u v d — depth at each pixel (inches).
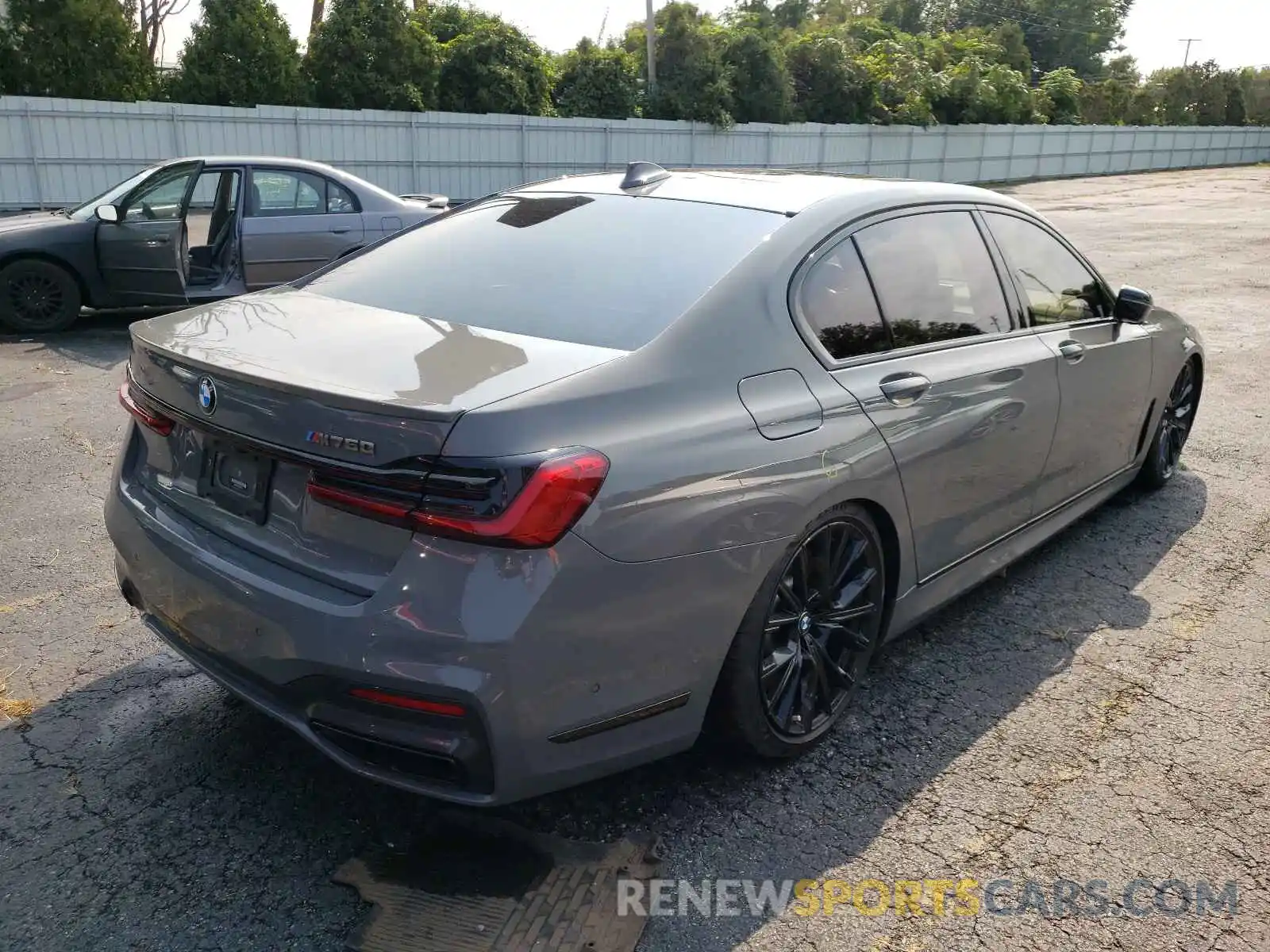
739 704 107.0
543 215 134.1
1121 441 184.9
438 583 84.9
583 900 95.6
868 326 123.6
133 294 352.2
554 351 98.8
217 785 111.2
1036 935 93.5
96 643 141.6
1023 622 156.4
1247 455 243.9
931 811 110.7
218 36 886.4
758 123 1231.5
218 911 93.0
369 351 99.7
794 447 105.7
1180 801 113.6
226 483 101.8
